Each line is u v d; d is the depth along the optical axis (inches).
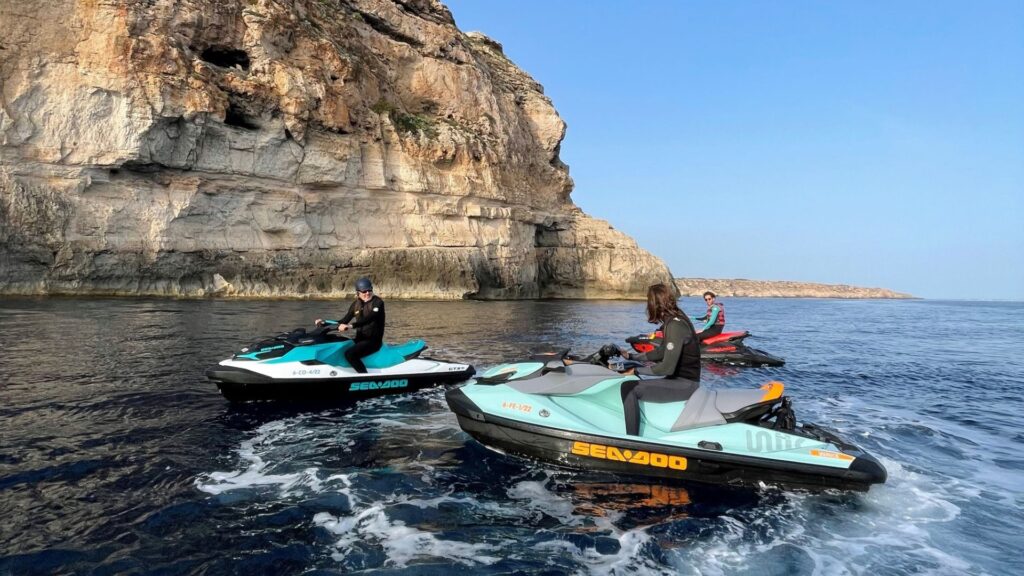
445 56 1802.4
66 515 146.7
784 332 912.3
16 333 474.3
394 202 1405.0
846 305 3053.6
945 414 313.7
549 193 2137.1
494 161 1679.4
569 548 141.7
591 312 1146.7
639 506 169.0
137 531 139.8
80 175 950.4
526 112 2245.3
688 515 164.1
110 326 541.0
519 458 206.5
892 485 194.1
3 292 886.4
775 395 197.8
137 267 995.9
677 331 205.3
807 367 483.8
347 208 1316.4
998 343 793.6
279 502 161.0
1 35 904.9
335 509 157.9
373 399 292.5
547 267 1993.1
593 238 2059.5
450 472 191.0
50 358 365.7
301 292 1195.9
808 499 178.4
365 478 181.9
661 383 204.2
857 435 260.4
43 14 932.0
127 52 971.3
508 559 135.0
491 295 1611.7
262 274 1144.8
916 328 1107.9
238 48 1165.7
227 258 1102.4
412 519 154.0
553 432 197.8
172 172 1042.1
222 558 128.9
